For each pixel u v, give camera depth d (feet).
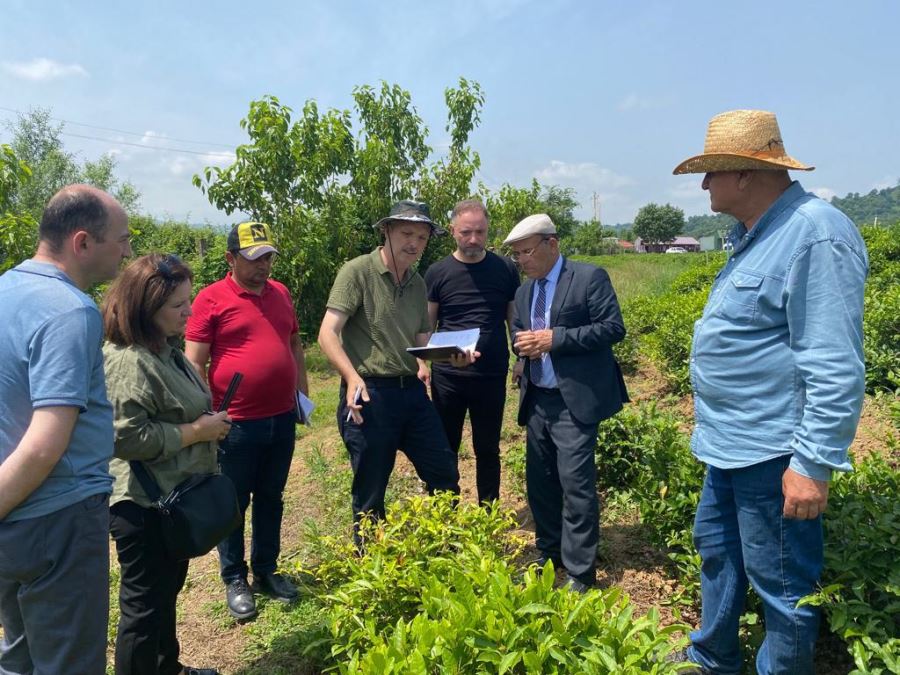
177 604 12.16
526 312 11.96
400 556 8.81
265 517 11.92
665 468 12.72
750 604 9.47
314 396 28.02
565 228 188.24
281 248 36.01
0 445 6.54
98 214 6.99
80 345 6.53
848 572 8.09
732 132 7.49
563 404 11.27
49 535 6.61
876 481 9.83
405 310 11.51
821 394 6.60
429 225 11.18
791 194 7.36
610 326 10.87
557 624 6.56
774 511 7.38
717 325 7.68
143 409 7.93
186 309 8.44
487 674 6.32
